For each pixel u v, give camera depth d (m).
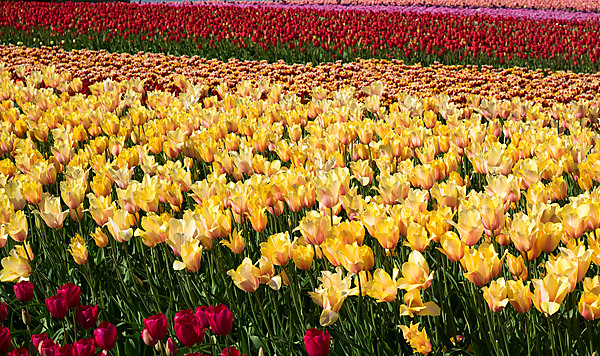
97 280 3.17
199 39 16.55
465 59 14.89
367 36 15.66
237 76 11.85
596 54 13.85
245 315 2.92
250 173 3.75
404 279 2.16
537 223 2.40
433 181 3.32
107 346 2.08
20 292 2.46
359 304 2.52
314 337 1.92
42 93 6.54
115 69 12.78
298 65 13.03
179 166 3.65
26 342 2.65
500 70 13.45
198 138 4.81
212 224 2.62
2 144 4.41
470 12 26.55
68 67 13.09
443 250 2.25
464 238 2.34
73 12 20.69
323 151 3.97
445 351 2.60
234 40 15.78
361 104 6.54
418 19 20.19
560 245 3.21
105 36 17.47
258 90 7.02
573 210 2.54
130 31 17.59
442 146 4.23
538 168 3.54
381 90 6.69
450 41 15.03
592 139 4.39
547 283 1.95
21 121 5.20
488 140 4.44
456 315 2.92
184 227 2.54
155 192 2.96
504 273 2.98
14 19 18.94
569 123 5.45
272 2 32.09
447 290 2.71
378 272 2.17
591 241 2.30
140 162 4.13
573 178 3.97
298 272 3.21
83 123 5.31
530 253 2.29
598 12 28.66
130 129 5.02
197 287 3.10
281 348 2.58
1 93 6.88
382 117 5.70
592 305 1.99
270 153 5.11
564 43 14.90
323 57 15.05
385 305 2.75
